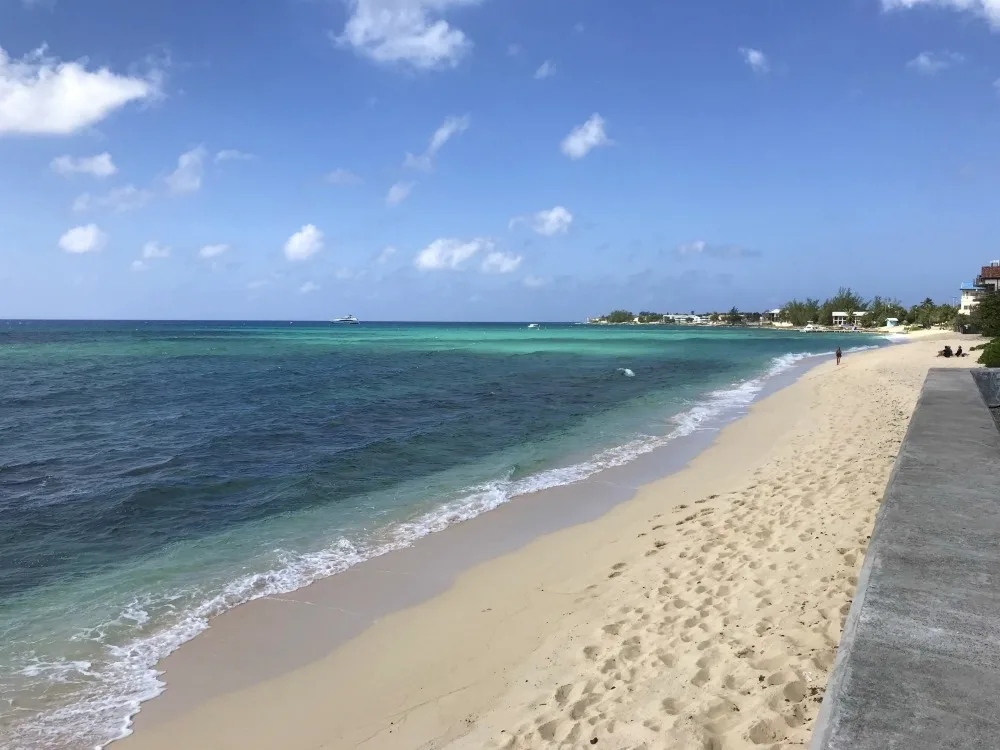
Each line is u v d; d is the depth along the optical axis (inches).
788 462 448.8
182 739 184.9
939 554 102.0
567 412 788.6
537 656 208.7
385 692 203.3
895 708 64.2
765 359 1830.7
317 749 177.9
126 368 1502.2
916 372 1101.7
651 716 154.6
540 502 406.9
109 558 323.3
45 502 418.0
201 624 253.0
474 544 334.6
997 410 319.9
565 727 159.2
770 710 143.9
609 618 224.2
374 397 949.8
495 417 749.3
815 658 162.9
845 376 1106.1
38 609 265.6
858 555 230.8
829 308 6540.4
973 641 75.8
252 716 194.9
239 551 330.3
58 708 199.3
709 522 321.4
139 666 223.6
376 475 482.3
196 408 847.7
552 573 288.2
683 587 238.4
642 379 1220.5
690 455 532.7
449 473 487.8
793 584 217.3
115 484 461.1
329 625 250.8
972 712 62.8
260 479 474.0
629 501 403.5
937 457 163.3
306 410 822.5
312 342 3073.3
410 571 301.3
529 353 2191.2
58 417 776.3
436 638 236.5
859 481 348.8
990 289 3019.2
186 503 417.1
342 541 342.3
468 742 164.6
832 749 59.2
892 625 80.4
